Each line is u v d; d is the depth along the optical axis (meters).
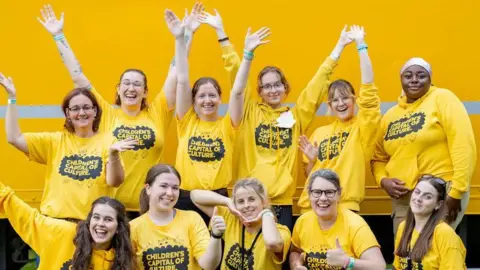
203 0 6.84
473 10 6.84
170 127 6.86
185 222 5.66
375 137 6.32
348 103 6.38
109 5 6.81
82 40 6.81
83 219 5.84
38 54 6.80
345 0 6.85
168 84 6.46
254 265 5.74
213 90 6.30
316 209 5.63
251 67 6.86
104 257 5.44
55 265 5.54
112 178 5.73
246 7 6.84
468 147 6.08
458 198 6.08
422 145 6.21
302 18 6.84
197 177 6.22
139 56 6.83
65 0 6.80
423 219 5.50
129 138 6.18
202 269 5.55
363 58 6.32
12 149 6.82
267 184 6.32
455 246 5.34
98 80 6.83
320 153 6.42
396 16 6.85
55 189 5.92
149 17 6.82
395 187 6.29
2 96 6.82
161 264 5.53
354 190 6.26
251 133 6.48
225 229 5.45
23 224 5.60
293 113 6.59
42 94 6.81
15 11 6.79
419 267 5.43
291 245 5.87
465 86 6.88
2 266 7.02
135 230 5.59
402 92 6.69
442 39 6.86
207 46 6.86
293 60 6.86
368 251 5.53
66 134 6.04
